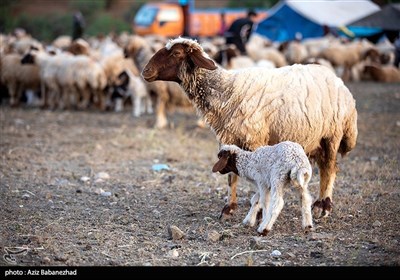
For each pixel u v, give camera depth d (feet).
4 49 84.84
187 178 41.32
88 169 43.83
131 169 43.98
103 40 112.16
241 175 29.30
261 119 30.42
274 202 27.58
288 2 110.73
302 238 28.53
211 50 72.90
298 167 26.84
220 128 31.19
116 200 35.76
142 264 25.81
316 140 31.22
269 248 27.37
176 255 26.78
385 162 44.93
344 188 38.14
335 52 98.22
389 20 98.22
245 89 30.78
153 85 56.54
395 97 79.15
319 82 31.32
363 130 58.13
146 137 54.03
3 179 40.16
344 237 28.86
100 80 69.51
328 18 102.32
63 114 68.39
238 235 29.12
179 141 52.60
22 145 51.31
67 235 29.35
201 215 32.78
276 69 31.65
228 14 154.40
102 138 54.54
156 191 37.99
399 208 33.40
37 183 39.42
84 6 215.51
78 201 35.47
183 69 31.45
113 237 29.09
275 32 117.91
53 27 202.18
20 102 77.51
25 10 217.56
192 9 154.51
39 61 72.28
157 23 152.46
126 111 71.41
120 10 222.07
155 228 30.58
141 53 60.39
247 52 90.07
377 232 29.53
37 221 31.40
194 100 31.78
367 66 100.07
